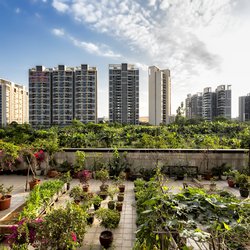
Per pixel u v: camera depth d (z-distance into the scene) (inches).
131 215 183.3
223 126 649.0
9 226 135.6
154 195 79.5
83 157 283.6
